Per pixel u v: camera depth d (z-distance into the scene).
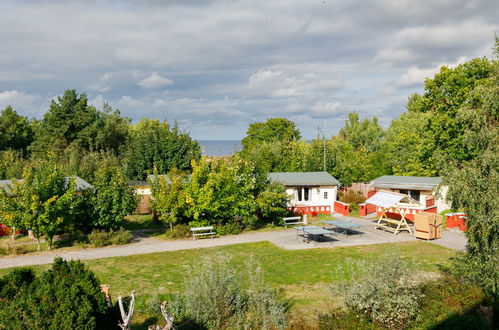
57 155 50.75
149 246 24.42
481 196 12.80
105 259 21.23
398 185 35.00
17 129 65.81
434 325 12.16
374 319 12.29
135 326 12.54
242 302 13.03
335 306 14.04
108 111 77.75
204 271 13.73
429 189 33.50
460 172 13.39
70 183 23.97
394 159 49.47
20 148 62.56
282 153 46.75
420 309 12.86
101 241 24.20
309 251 22.59
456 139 34.97
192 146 52.84
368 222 31.84
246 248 23.61
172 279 17.50
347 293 12.92
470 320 12.12
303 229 25.20
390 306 11.93
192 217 28.45
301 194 36.38
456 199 13.55
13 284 10.37
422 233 25.31
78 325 9.09
